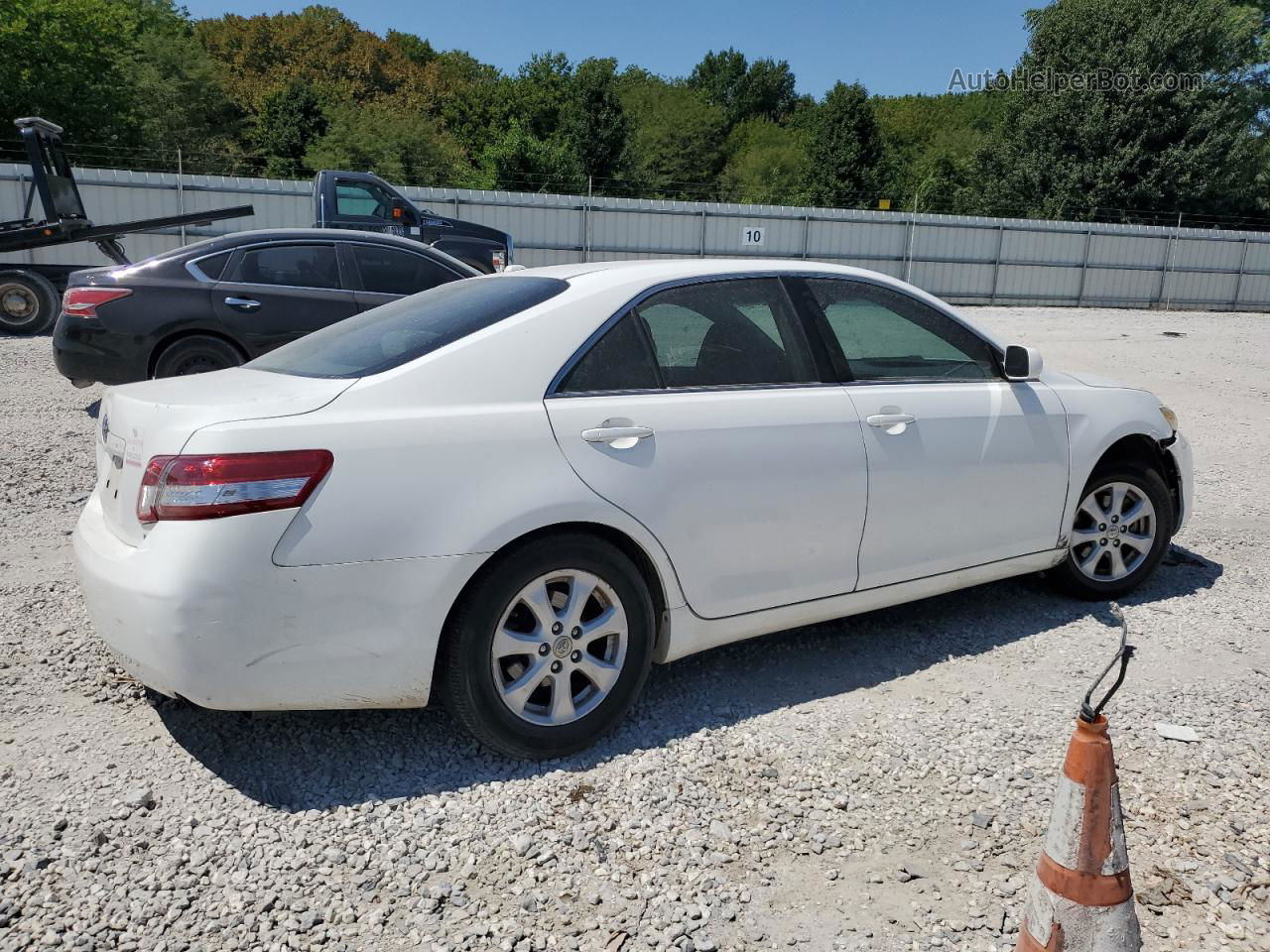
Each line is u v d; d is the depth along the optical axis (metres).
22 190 20.84
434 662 2.87
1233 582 4.95
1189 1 43.19
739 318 3.55
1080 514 4.50
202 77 55.34
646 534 3.16
